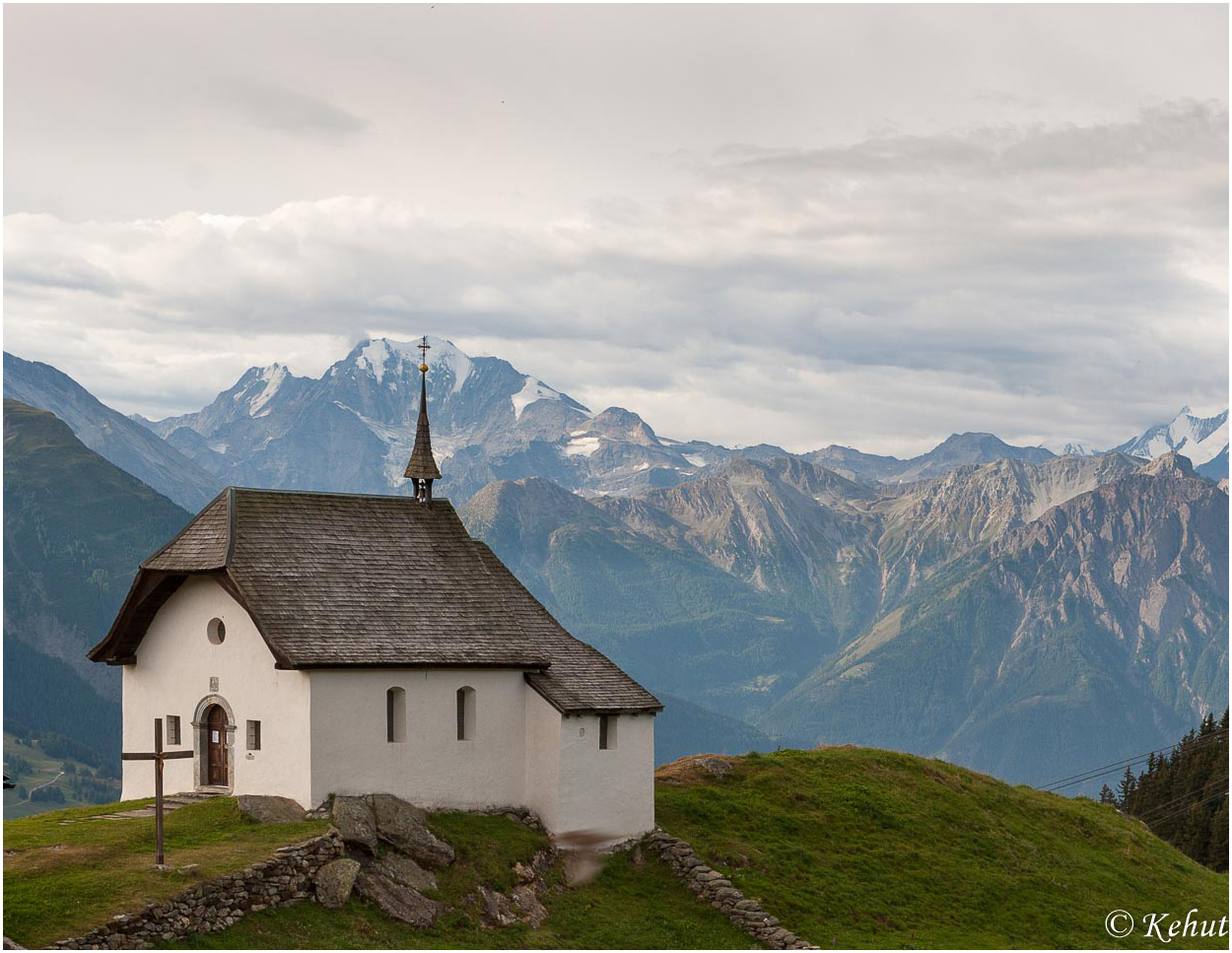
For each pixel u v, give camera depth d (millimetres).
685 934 62438
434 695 66375
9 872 52062
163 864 53438
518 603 72000
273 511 68062
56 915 48438
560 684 69438
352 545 69062
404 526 71625
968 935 67000
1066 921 71562
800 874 69688
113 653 69438
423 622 67375
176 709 67625
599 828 68750
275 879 54781
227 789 65438
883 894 69812
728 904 65125
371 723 64062
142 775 69125
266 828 59125
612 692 70188
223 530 66125
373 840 59688
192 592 67188
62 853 54656
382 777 64312
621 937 61000
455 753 66938
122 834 58094
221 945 50906
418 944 55938
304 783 62000
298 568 66312
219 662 65938
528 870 64188
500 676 68625
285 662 61500
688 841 70312
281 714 63156
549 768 68188
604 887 66188
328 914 55500
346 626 64750
